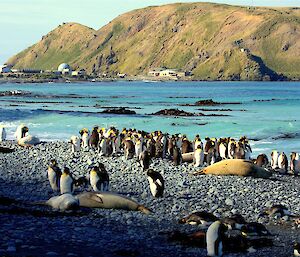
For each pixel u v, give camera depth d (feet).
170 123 232.73
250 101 409.90
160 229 60.75
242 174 105.50
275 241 57.67
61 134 189.57
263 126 219.20
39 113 278.87
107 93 579.07
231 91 645.10
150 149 130.00
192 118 259.39
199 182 95.04
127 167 108.47
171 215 68.23
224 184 93.71
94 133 144.15
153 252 50.93
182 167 114.42
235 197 81.51
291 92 605.73
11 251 45.21
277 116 272.92
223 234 52.11
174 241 55.36
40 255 44.78
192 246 54.03
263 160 122.83
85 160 119.34
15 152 133.18
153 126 220.84
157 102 406.62
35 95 498.69
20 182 90.07
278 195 84.79
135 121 241.96
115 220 64.18
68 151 136.87
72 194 75.92
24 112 284.00
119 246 52.08
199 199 78.84
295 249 52.75
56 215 64.64
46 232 55.01
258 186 93.30
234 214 65.21
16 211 65.16
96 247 50.70
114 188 86.84
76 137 137.08
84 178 86.12
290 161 125.39
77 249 48.96
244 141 133.90
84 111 304.50
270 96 506.07
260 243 56.34
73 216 64.80
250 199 80.33
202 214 63.93
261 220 66.90
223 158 128.98
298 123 231.50
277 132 198.49
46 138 176.65
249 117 266.36
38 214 64.39
